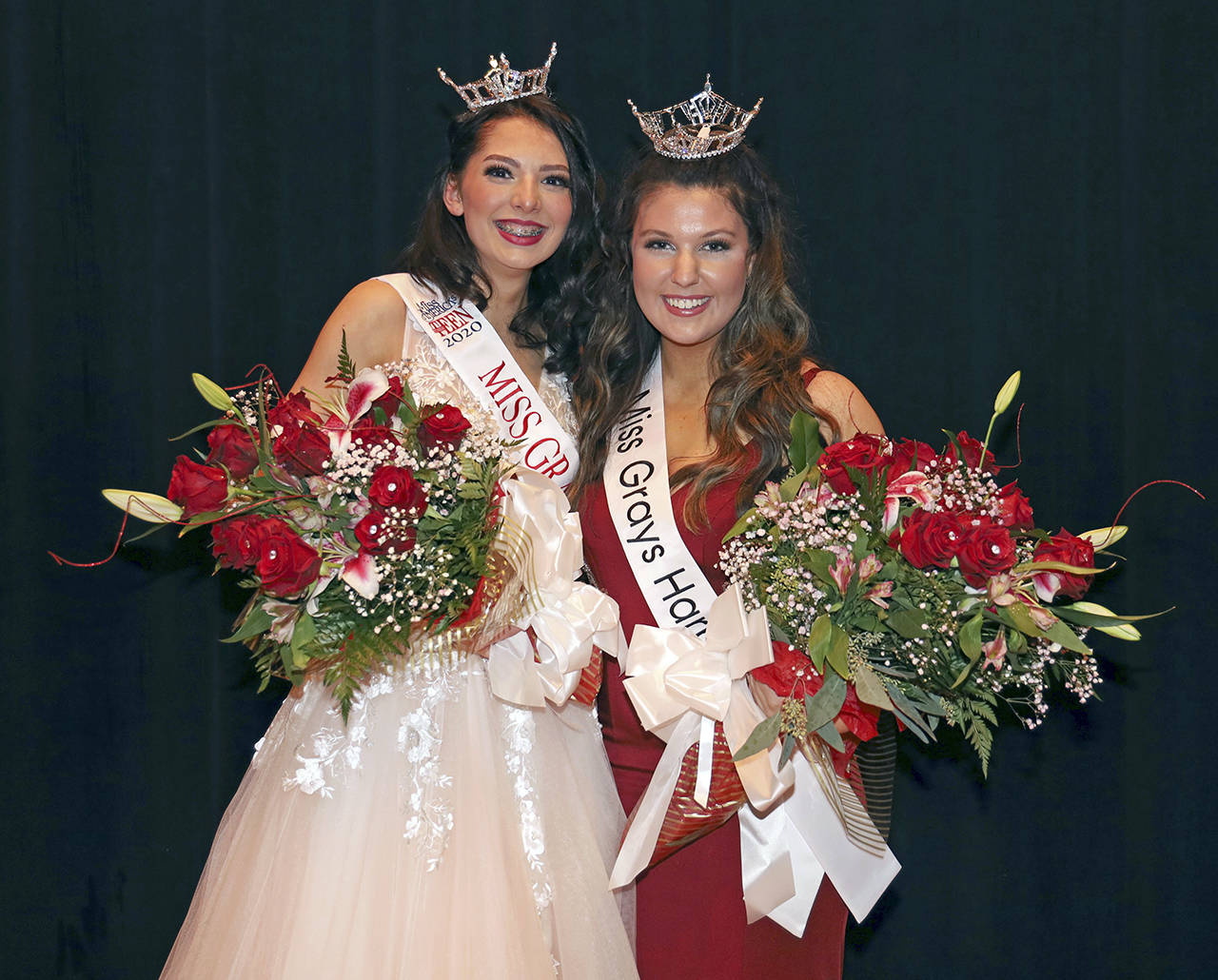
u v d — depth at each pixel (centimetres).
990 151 262
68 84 254
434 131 262
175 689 264
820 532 162
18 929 262
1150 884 271
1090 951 274
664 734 186
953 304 265
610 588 202
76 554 260
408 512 157
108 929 264
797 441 170
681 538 196
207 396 164
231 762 267
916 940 280
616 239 209
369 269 263
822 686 166
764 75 264
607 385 214
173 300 257
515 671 178
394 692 177
